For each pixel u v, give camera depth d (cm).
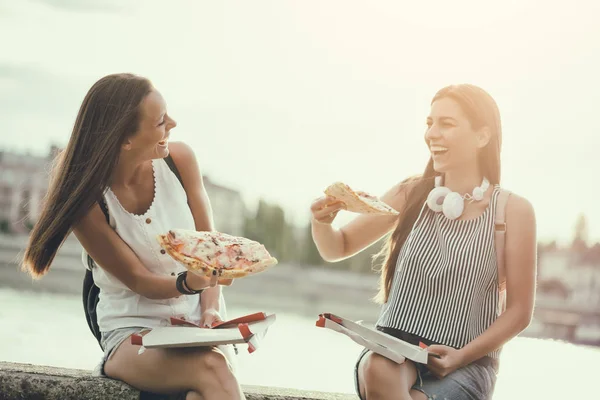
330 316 315
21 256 324
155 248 333
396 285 343
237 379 299
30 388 319
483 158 345
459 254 332
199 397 299
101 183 318
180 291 310
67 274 5116
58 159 331
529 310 329
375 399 305
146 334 308
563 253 6184
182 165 357
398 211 364
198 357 298
